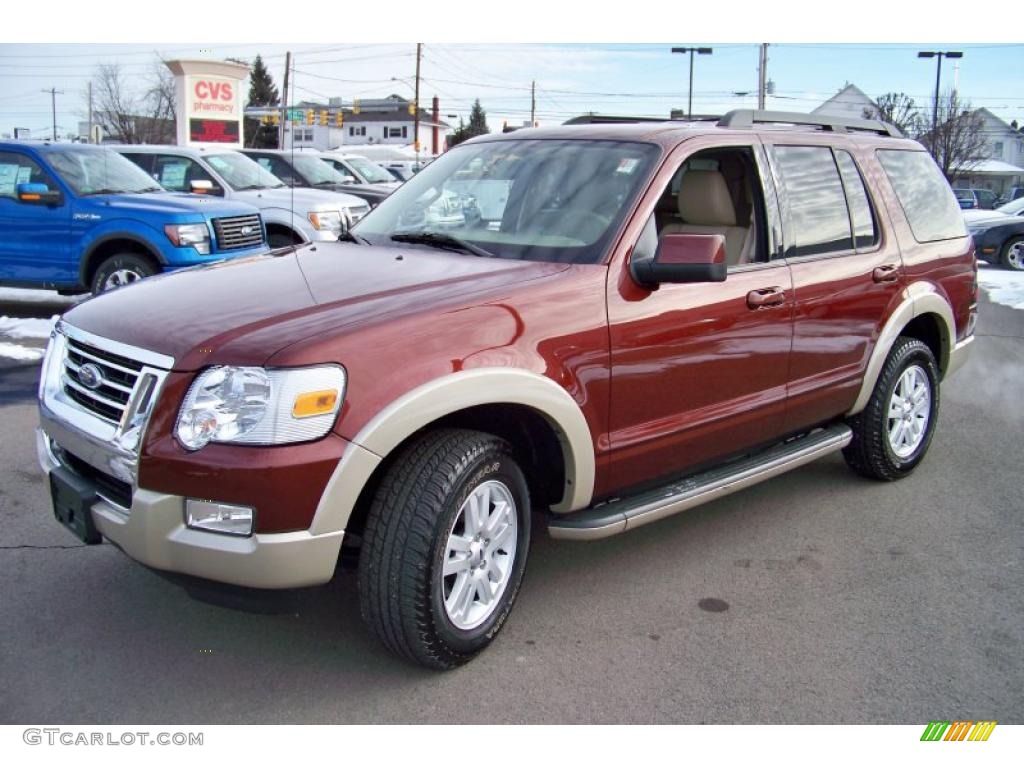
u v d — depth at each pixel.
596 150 4.19
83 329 3.40
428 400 3.04
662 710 3.18
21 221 9.34
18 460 5.36
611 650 3.56
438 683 3.30
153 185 10.12
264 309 3.24
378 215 4.61
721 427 4.16
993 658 3.58
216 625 3.64
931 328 5.71
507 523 3.48
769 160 4.51
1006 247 17.66
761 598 4.02
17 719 3.02
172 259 8.99
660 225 4.68
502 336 3.29
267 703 3.16
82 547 4.27
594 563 4.34
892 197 5.29
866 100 64.25
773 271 4.36
